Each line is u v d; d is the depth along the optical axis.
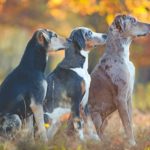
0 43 51.41
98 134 14.45
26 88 13.27
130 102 14.34
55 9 34.25
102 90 14.36
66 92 13.77
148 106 24.95
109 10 22.25
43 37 13.54
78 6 25.02
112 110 14.55
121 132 15.09
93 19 29.36
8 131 13.08
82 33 13.95
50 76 13.96
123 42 14.30
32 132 13.27
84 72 13.95
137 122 18.53
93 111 14.48
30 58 13.52
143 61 33.19
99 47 28.42
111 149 13.04
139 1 21.70
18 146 12.30
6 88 13.39
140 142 13.69
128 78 14.20
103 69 14.36
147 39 32.41
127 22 14.23
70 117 13.96
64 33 36.59
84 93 13.92
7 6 34.66
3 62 49.72
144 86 35.28
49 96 13.72
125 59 14.30
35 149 12.27
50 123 13.67
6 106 13.27
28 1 35.00
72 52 13.92
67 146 12.53
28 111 13.30
